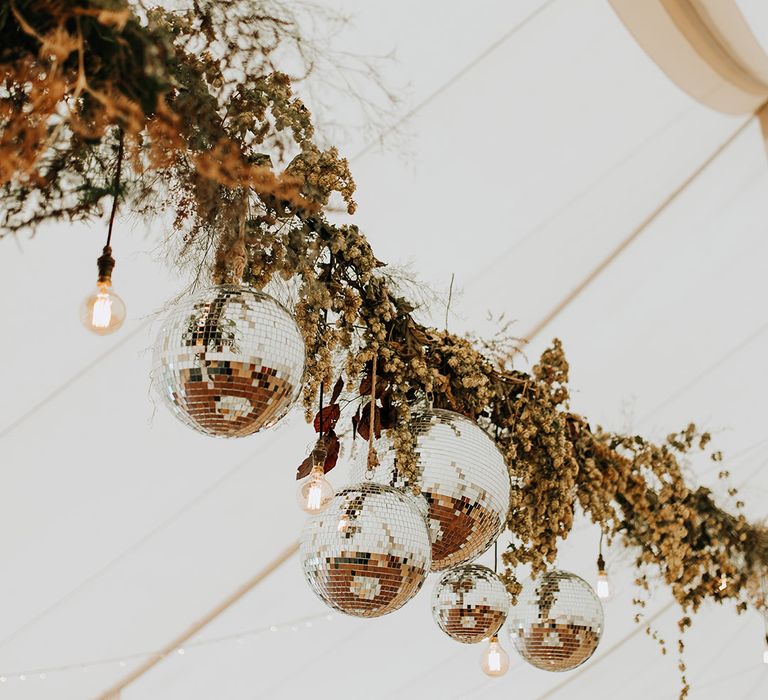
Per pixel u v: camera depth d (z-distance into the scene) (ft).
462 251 10.43
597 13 9.31
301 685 12.34
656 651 16.05
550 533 6.10
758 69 10.60
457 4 8.46
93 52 2.98
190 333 3.82
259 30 4.08
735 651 16.83
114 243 8.31
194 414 3.96
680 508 7.64
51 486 9.27
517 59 9.35
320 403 4.70
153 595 10.53
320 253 4.49
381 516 4.36
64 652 10.37
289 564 11.25
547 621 6.56
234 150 3.52
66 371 8.74
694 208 12.17
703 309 12.99
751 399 13.89
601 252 11.69
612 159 10.79
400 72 8.47
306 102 7.45
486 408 6.11
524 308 11.44
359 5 7.86
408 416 4.77
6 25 2.94
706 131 11.26
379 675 13.01
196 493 10.19
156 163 3.46
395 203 9.61
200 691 11.47
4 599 9.64
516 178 10.23
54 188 3.84
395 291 5.09
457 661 13.55
